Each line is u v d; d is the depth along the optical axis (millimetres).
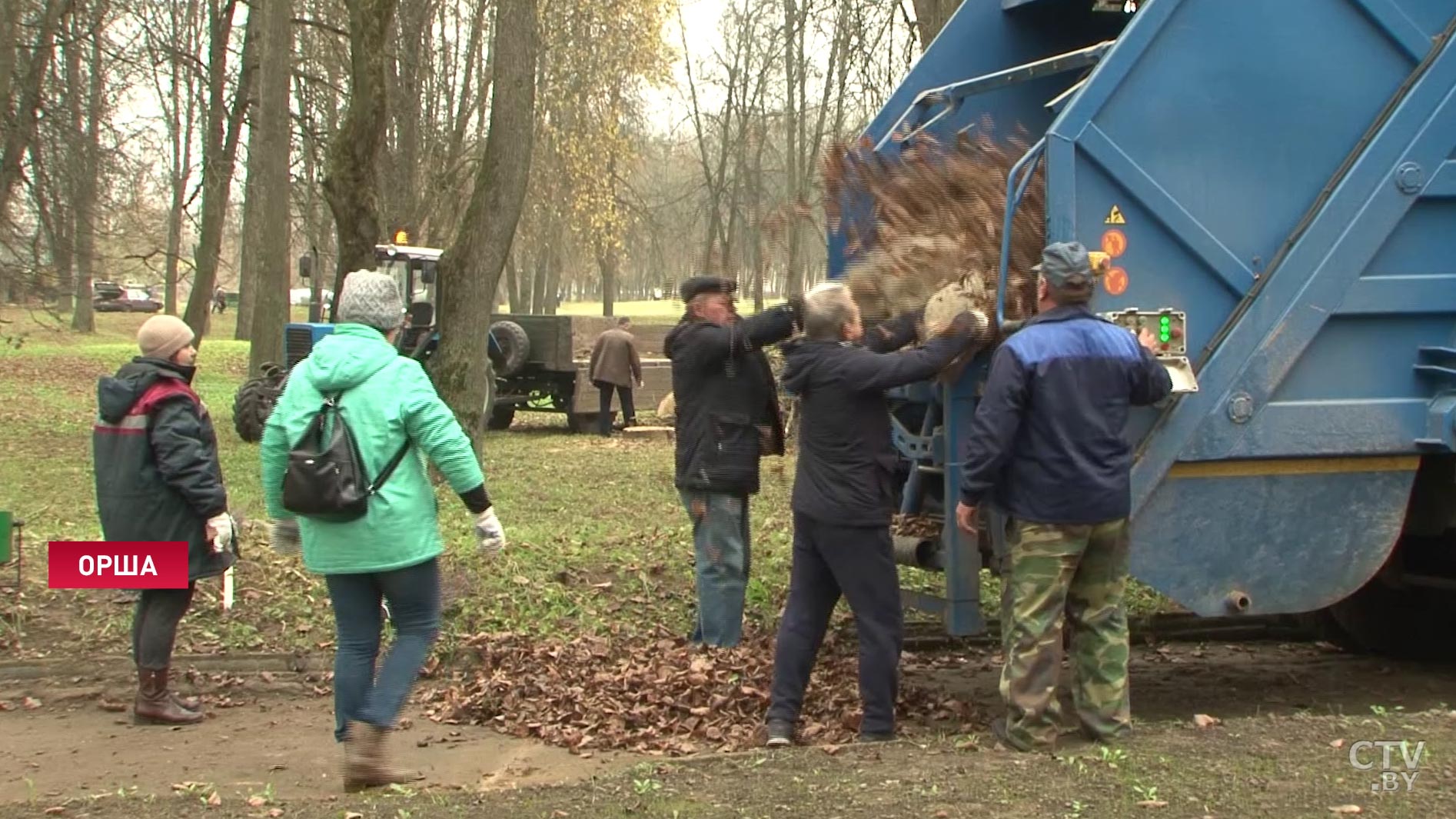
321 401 5262
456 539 9469
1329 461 5945
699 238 45750
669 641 7621
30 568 8344
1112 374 5219
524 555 9000
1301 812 4219
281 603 7980
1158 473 5680
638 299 73375
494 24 12906
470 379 12852
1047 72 6645
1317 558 5953
